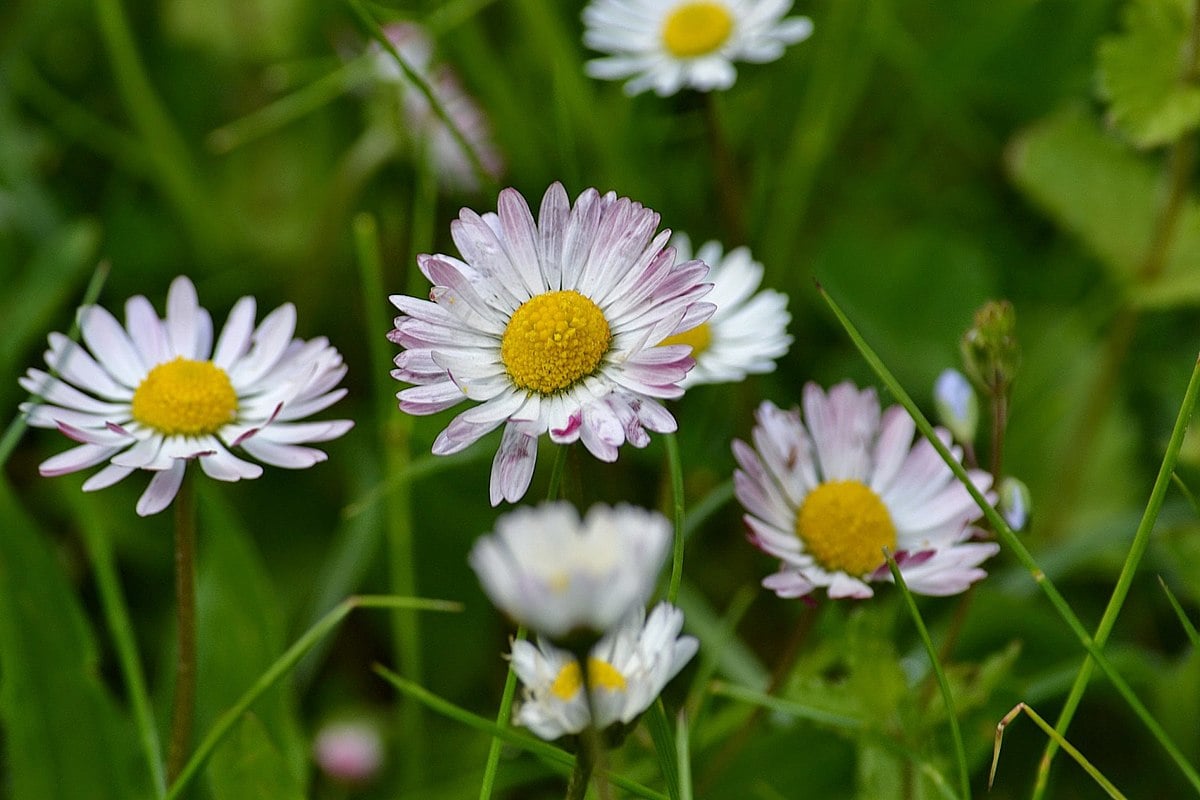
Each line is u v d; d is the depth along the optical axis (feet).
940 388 1.23
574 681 1.13
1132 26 1.35
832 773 1.27
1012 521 1.21
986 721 1.25
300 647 1.17
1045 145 1.41
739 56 1.38
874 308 1.45
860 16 1.45
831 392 1.23
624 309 1.15
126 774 1.24
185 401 1.20
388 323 1.47
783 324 1.29
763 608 1.37
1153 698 1.30
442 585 1.36
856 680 1.21
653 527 1.10
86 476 1.38
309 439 1.20
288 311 1.22
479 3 1.44
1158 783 1.30
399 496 1.30
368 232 1.30
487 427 1.15
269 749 1.20
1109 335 1.44
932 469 1.22
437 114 1.32
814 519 1.20
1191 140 1.36
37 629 1.23
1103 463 1.41
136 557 1.37
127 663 1.23
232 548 1.26
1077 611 1.35
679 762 1.16
